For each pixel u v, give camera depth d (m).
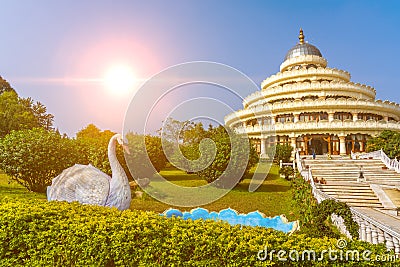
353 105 40.50
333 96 43.47
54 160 15.58
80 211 5.23
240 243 3.82
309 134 39.81
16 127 35.22
